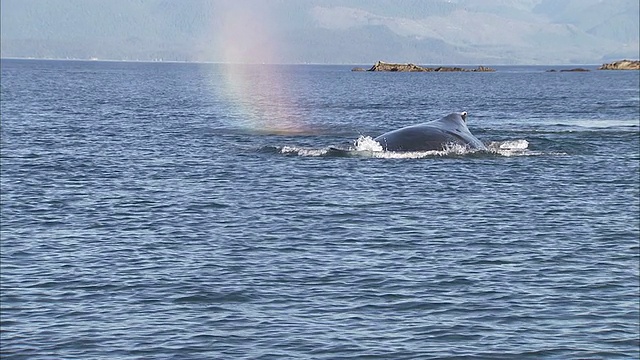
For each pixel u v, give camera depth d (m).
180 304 34.69
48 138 95.44
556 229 48.91
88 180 65.31
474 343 30.73
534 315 33.81
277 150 80.25
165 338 30.92
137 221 50.34
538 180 65.56
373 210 53.78
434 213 53.03
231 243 44.84
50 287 36.84
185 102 181.12
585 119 130.75
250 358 29.09
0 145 87.56
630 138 96.75
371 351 29.83
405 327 32.28
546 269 40.28
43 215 51.94
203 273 39.06
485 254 42.97
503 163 73.19
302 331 31.70
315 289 36.81
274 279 38.19
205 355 29.36
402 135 77.50
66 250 43.19
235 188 61.53
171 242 45.00
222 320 32.84
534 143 88.06
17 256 41.91
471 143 78.06
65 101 173.62
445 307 34.59
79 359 29.02
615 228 49.28
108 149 84.81
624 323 33.03
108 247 43.84
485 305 34.88
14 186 62.25
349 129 110.50
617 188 62.84
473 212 53.50
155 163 74.38
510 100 198.00
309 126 116.06
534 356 29.69
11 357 29.14
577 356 29.75
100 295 35.81
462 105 176.12
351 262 41.12
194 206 55.00
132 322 32.53
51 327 32.06
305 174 67.12
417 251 43.44
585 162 75.44
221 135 99.62
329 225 49.41
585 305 35.06
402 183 63.16
